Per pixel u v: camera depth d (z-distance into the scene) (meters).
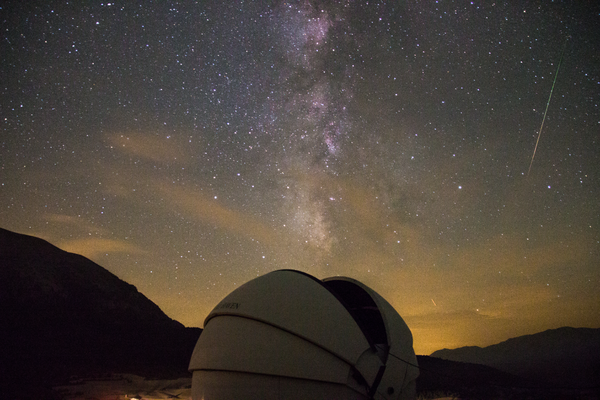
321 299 6.58
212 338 6.59
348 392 5.90
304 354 5.91
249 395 5.83
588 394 16.08
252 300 6.70
